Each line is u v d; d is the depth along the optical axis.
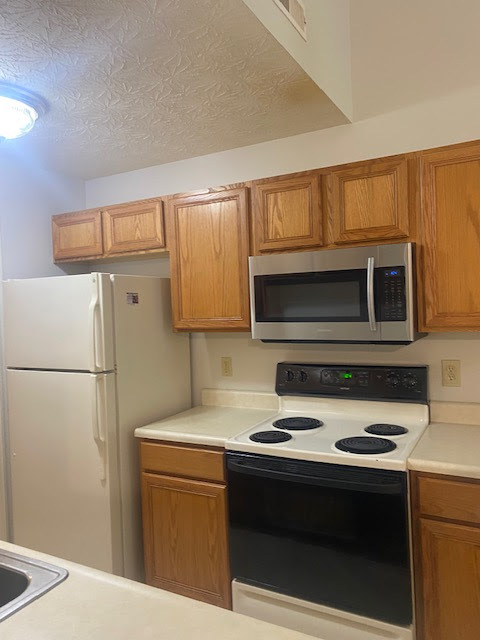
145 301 2.45
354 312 2.01
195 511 2.11
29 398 2.41
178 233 2.45
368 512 1.71
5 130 2.04
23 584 0.99
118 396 2.27
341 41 2.21
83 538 2.27
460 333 2.12
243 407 2.62
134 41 1.53
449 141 2.13
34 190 2.82
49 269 2.91
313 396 2.37
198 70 1.74
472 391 2.11
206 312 2.40
